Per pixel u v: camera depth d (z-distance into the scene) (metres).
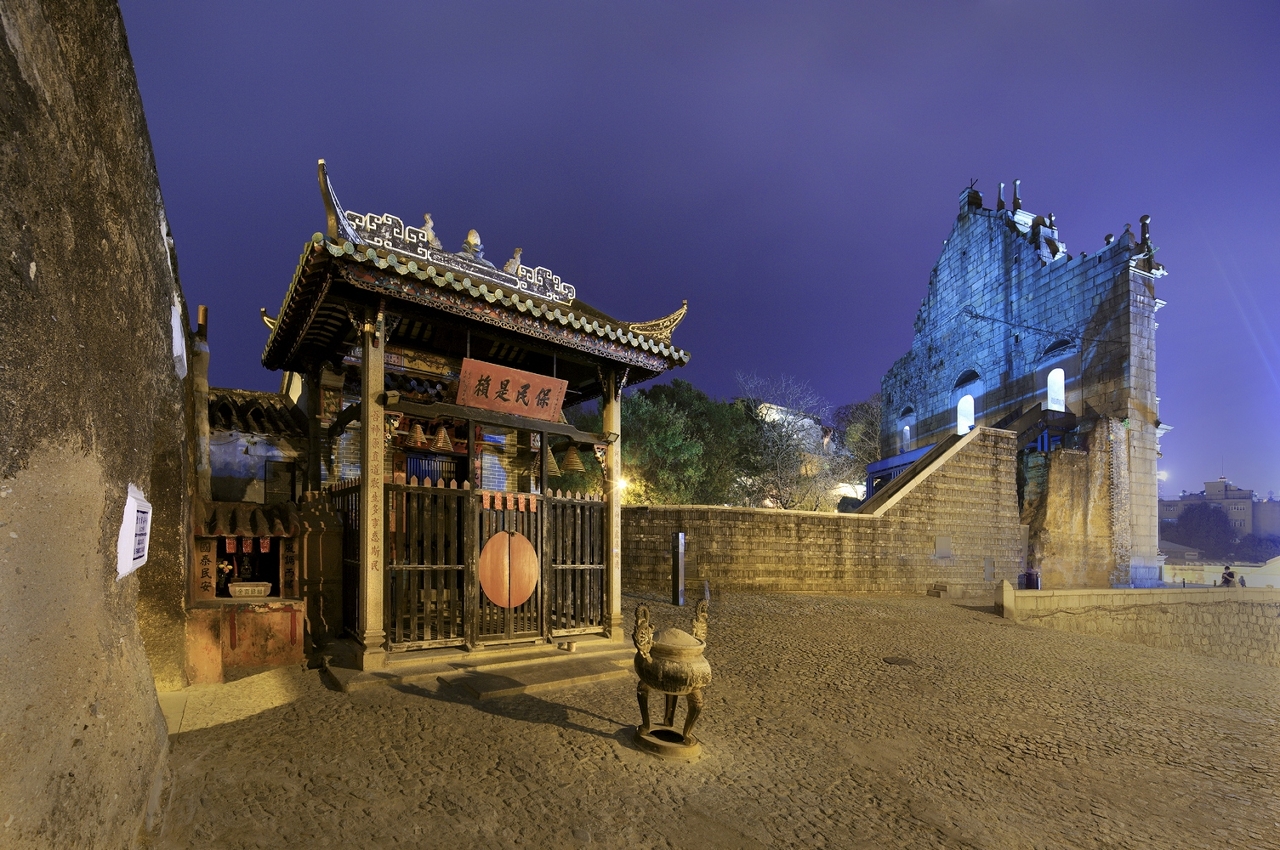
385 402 7.01
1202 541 63.72
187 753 4.60
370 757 4.77
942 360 38.25
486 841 3.74
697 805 4.38
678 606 14.01
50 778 2.34
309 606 8.13
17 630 2.22
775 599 15.80
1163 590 18.94
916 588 19.77
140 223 4.25
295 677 6.71
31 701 2.28
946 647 11.02
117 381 3.54
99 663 3.07
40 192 2.51
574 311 8.76
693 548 16.59
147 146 4.56
